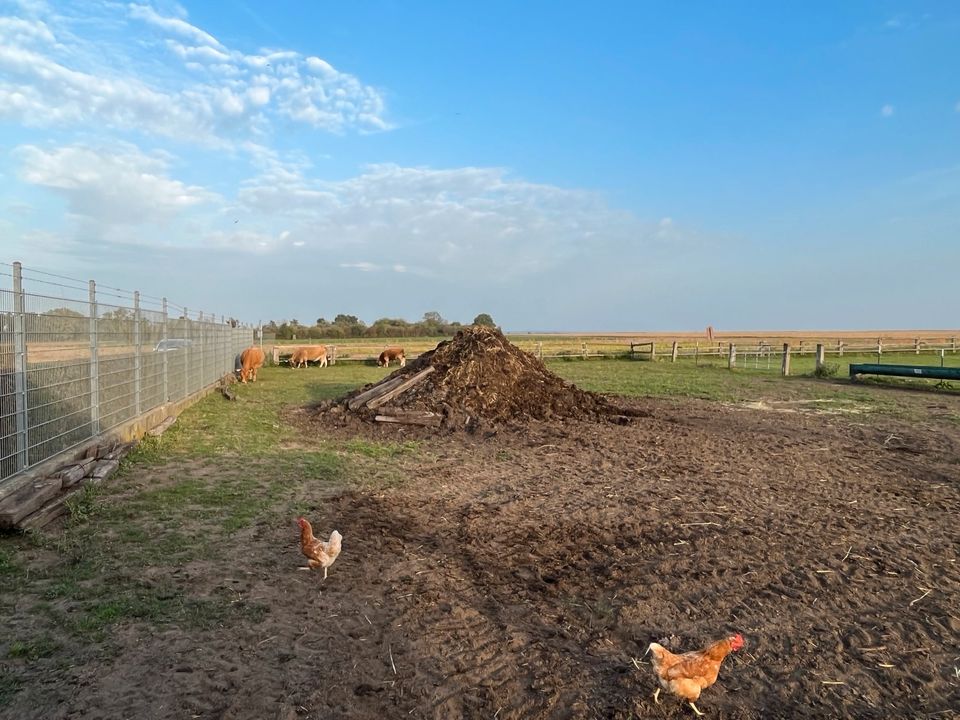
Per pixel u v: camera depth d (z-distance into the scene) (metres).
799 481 8.99
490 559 5.81
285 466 9.27
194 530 6.25
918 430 13.35
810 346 41.97
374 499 7.73
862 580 5.45
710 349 40.12
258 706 3.44
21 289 6.57
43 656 3.82
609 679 3.86
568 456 10.63
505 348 16.34
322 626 4.41
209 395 18.36
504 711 3.51
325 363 31.52
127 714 3.31
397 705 3.53
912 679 3.92
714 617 4.73
